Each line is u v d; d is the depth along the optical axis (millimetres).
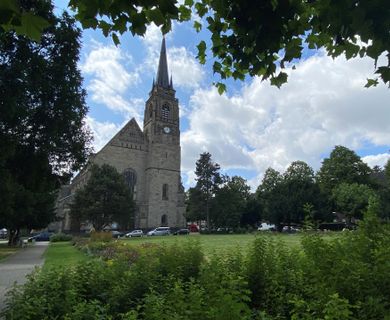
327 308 4422
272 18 4145
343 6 3523
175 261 9070
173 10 3717
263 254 7695
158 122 99062
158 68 106438
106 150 94062
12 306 6145
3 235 104188
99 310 6090
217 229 91625
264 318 5336
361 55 5191
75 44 15711
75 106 16797
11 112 13914
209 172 93938
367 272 5508
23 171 18562
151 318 4855
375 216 7051
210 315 4453
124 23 4297
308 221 7938
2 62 14117
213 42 5703
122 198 75750
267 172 96688
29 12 3029
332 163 87938
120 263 8383
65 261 24688
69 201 91188
